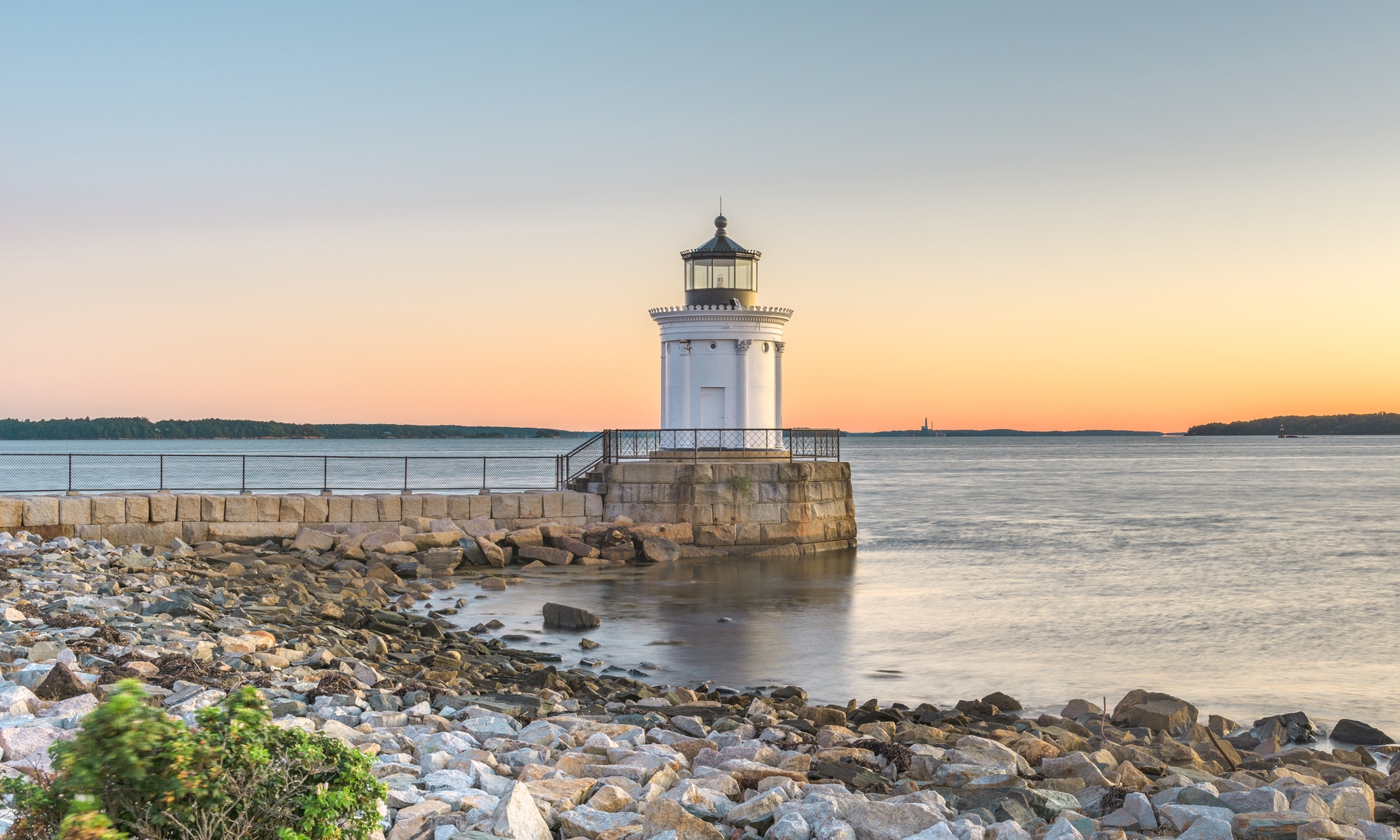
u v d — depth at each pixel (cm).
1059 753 1050
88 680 977
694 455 3247
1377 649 1959
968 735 1176
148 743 473
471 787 773
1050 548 3631
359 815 567
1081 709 1419
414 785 756
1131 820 805
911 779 934
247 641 1334
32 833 470
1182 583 2800
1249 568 3123
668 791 811
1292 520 4984
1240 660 1858
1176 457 17800
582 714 1186
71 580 1772
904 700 1542
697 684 1611
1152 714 1330
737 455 3275
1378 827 779
